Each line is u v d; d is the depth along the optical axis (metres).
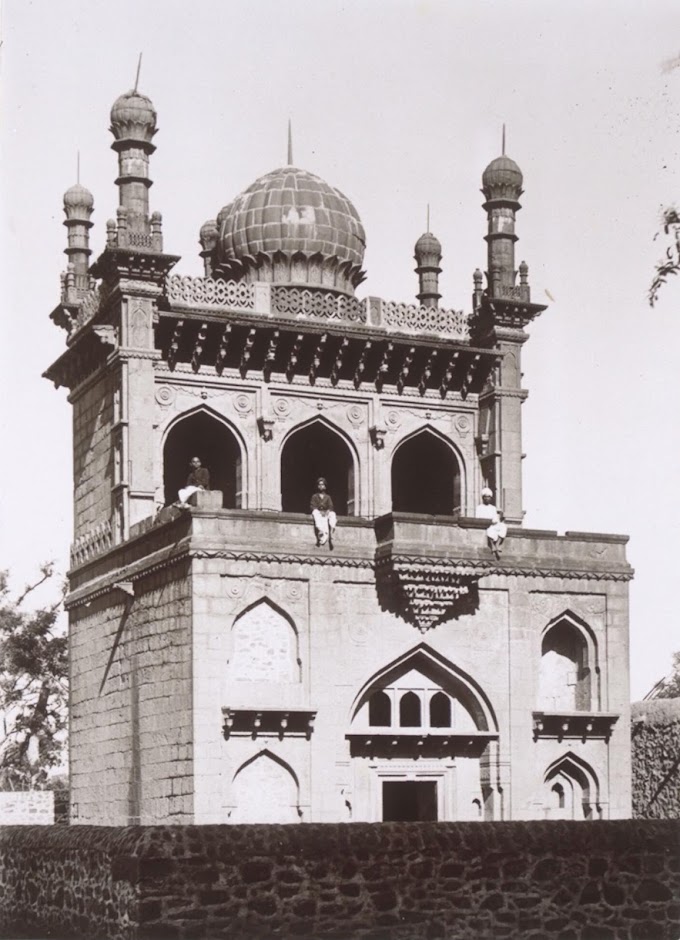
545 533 31.30
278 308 34.84
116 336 33.31
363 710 29.72
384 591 29.83
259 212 36.38
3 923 21.16
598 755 31.41
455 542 30.16
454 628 30.34
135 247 32.69
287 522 29.25
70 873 19.50
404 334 35.69
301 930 18.28
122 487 32.75
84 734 34.25
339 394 35.31
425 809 30.72
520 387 36.38
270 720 28.53
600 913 19.56
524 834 19.47
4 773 48.59
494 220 36.41
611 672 31.59
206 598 28.41
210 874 18.02
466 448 36.44
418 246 39.97
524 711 30.73
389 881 18.78
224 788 28.19
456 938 18.94
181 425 35.50
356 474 35.34
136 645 31.11
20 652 47.69
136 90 33.34
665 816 33.84
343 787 29.14
